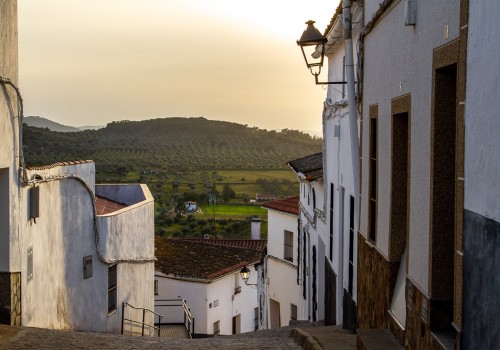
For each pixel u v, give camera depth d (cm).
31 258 1207
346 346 920
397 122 781
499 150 419
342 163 1317
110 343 1083
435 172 581
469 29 477
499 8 420
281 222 2572
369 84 950
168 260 2941
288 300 2467
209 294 2844
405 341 682
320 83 1171
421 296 613
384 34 837
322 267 1747
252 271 3369
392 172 786
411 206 665
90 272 1567
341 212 1352
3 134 1068
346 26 1055
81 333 1157
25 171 1152
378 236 865
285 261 2500
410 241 665
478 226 451
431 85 595
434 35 588
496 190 421
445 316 575
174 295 2819
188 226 5409
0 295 1100
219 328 2955
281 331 1681
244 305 3291
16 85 1115
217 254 3169
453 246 578
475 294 454
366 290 958
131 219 1864
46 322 1305
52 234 1347
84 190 1537
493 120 429
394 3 761
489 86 436
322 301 1747
